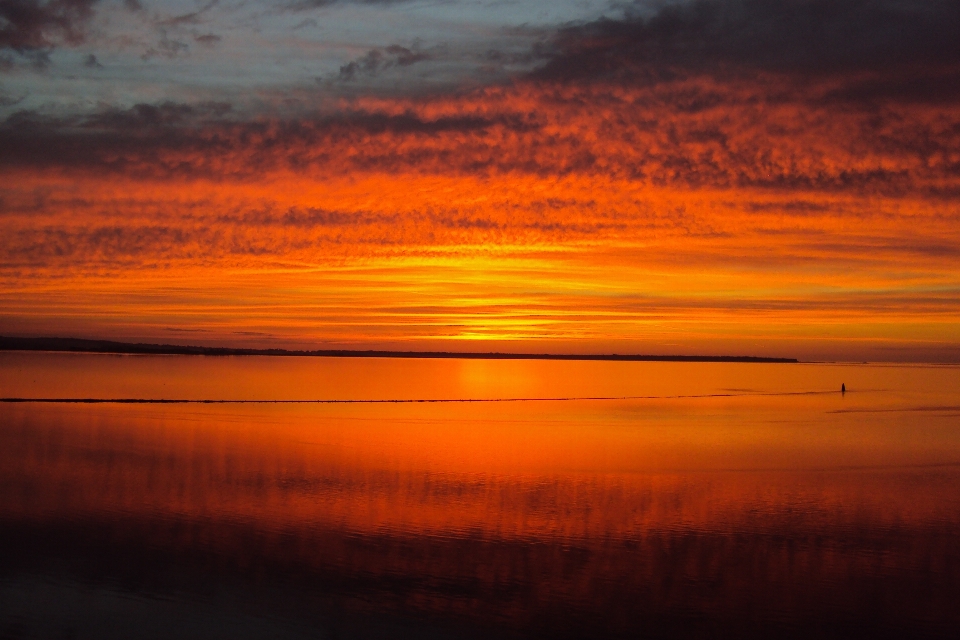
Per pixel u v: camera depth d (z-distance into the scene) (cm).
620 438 3145
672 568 1446
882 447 2948
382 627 1172
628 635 1167
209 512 1755
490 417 3950
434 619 1205
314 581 1341
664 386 7619
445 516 1773
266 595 1277
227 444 2741
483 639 1142
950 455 2745
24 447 2530
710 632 1183
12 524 1619
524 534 1642
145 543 1520
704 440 3105
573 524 1725
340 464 2384
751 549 1561
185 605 1230
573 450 2773
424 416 3944
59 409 3709
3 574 1338
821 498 2000
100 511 1736
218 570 1383
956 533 1686
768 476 2292
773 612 1256
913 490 2109
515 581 1366
